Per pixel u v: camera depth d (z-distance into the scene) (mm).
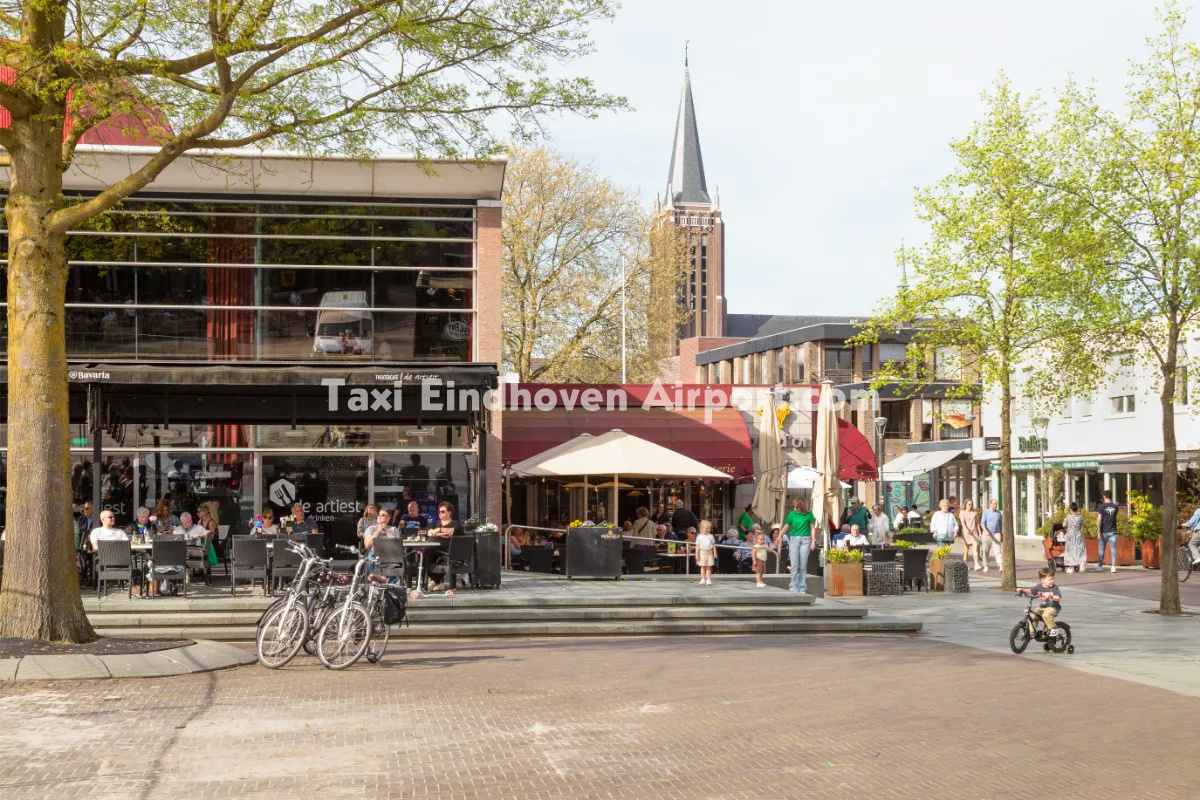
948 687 12297
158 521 20766
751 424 34531
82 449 23703
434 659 14359
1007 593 25094
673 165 134000
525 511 33469
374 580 14031
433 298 24766
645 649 15484
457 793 7691
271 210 24438
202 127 14000
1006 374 25172
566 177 43469
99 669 12633
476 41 14703
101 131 23141
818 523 26656
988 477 51688
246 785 7895
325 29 13875
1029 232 23781
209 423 24047
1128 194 21219
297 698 11359
